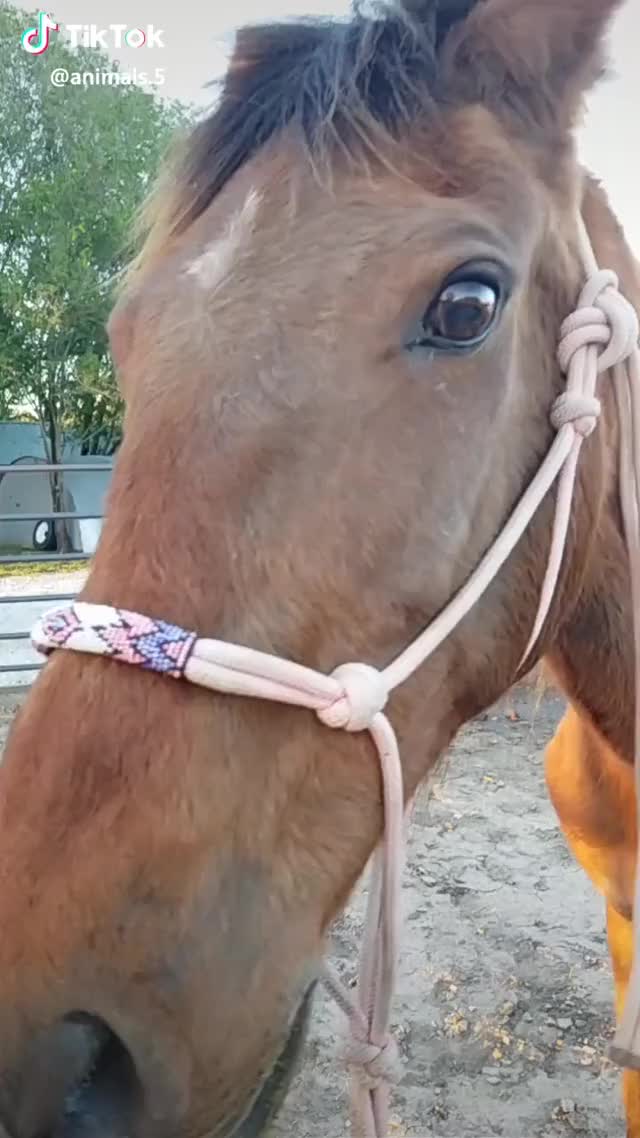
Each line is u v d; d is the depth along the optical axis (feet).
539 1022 8.61
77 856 2.80
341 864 3.24
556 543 3.67
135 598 2.95
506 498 3.54
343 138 3.24
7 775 2.96
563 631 4.60
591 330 3.64
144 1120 2.92
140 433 3.06
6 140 35.58
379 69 3.41
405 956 9.48
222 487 2.96
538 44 3.53
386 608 3.18
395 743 3.27
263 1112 3.38
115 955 2.79
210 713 2.91
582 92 3.66
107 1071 2.93
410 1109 7.67
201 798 2.88
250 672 2.92
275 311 3.02
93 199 35.60
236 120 3.47
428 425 3.14
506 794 12.92
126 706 2.87
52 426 38.70
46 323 36.19
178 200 3.54
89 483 29.84
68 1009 2.78
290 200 3.15
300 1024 3.36
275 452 2.98
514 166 3.42
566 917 10.14
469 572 3.44
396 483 3.10
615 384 4.00
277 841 3.07
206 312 3.06
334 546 3.05
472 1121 7.57
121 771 2.83
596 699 4.74
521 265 3.34
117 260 6.36
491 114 3.53
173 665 2.86
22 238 35.88
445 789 13.01
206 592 2.94
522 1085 7.93
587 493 3.92
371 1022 3.84
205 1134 3.08
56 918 2.78
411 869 11.03
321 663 3.11
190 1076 2.93
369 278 3.07
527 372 3.58
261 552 2.97
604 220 4.24
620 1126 7.51
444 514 3.22
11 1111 2.85
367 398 3.05
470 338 3.18
